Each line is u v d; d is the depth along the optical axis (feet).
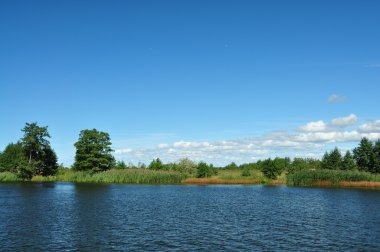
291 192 276.41
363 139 409.69
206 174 400.47
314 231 124.26
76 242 106.22
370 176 334.44
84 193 256.11
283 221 144.15
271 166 385.70
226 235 117.19
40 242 105.60
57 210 168.96
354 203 203.82
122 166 451.94
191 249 99.60
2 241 106.22
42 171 437.58
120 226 130.72
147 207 183.32
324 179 339.57
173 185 353.92
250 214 162.40
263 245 104.32
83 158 426.51
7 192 260.21
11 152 486.79
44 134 422.82
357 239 112.47
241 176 405.59
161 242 107.14
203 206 189.47
